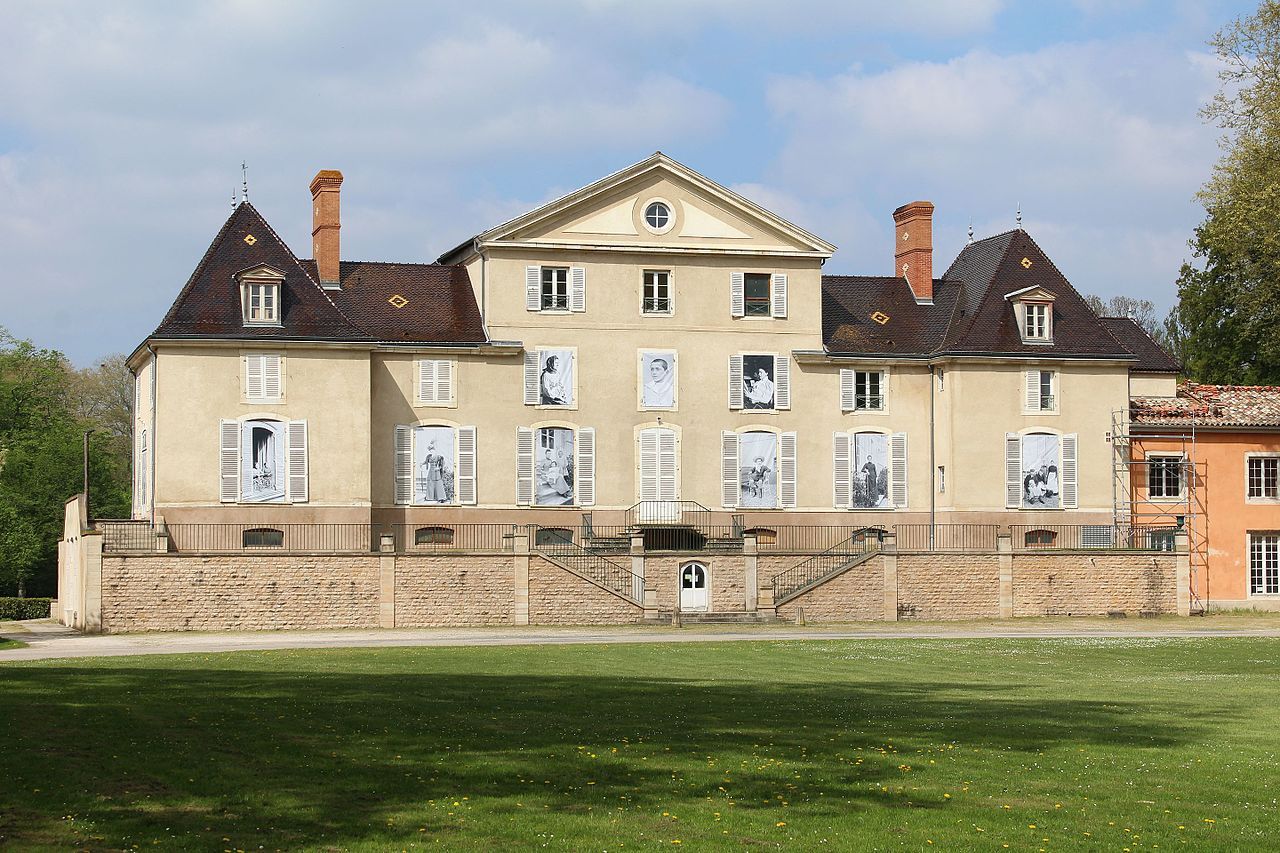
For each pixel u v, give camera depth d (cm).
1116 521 5984
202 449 5303
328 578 5047
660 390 5838
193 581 4944
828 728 2333
